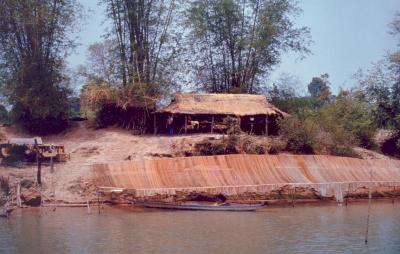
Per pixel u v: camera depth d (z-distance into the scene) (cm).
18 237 3170
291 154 5203
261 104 5772
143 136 5484
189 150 5025
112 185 4253
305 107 6375
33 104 5244
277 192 4591
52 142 5388
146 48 5669
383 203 4712
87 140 5419
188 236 3209
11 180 4306
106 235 3219
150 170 4447
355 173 5000
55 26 5369
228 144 5081
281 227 3512
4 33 5266
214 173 4534
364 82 6391
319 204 4603
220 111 5541
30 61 5294
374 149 6156
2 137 5169
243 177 4553
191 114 5444
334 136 5603
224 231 3359
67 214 3884
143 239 3123
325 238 3197
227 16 6178
